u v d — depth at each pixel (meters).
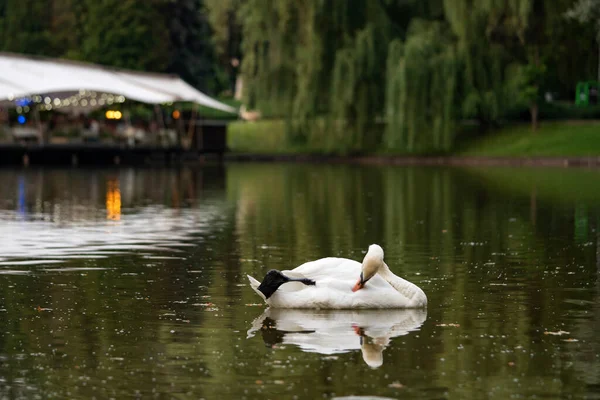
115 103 76.69
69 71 69.81
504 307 16.06
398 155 71.69
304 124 69.88
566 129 71.56
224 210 33.62
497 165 65.75
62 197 39.16
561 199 38.03
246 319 15.14
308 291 15.95
